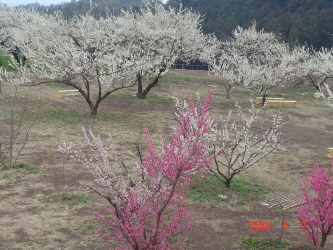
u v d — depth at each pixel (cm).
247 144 1105
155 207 581
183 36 2597
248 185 1126
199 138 585
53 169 1123
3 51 3462
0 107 1953
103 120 1886
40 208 861
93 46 2152
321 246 705
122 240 614
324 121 2214
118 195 589
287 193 1066
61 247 692
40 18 2552
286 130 1934
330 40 5312
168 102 2478
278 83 2667
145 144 1483
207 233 804
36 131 1563
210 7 7388
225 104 2541
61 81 1923
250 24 5962
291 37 5184
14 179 1022
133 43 2558
